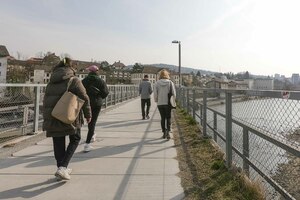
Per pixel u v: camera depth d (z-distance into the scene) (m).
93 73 5.99
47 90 4.16
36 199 3.61
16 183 4.14
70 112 3.98
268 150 3.48
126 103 20.30
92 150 6.08
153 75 115.62
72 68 4.33
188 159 5.43
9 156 5.50
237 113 4.56
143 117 11.23
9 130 6.96
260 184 3.70
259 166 3.72
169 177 4.43
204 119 7.49
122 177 4.43
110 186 4.06
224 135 5.62
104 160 5.34
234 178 4.25
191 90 11.29
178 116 12.55
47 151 5.87
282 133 3.01
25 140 6.90
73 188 3.98
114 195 3.76
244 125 4.13
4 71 84.25
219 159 5.29
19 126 7.27
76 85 4.17
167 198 3.69
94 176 4.46
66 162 4.22
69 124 4.07
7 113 6.90
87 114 4.34
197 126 9.29
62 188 3.97
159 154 5.80
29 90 7.52
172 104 7.37
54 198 3.65
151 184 4.14
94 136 6.93
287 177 3.13
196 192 3.87
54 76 4.14
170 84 7.38
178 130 8.70
